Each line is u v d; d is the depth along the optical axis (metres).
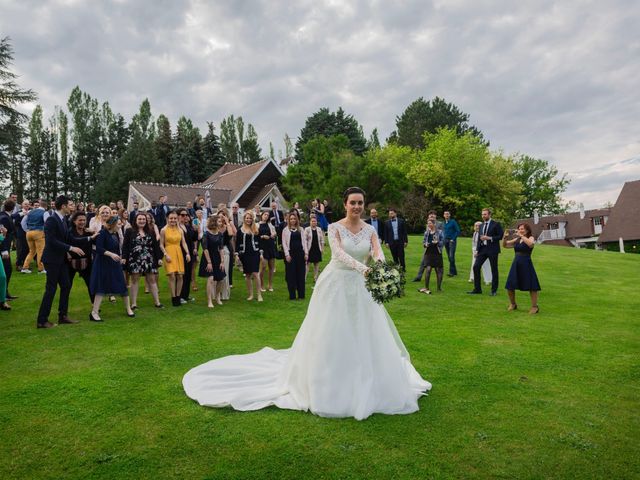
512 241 8.78
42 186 63.47
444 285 12.16
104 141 63.66
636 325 7.51
